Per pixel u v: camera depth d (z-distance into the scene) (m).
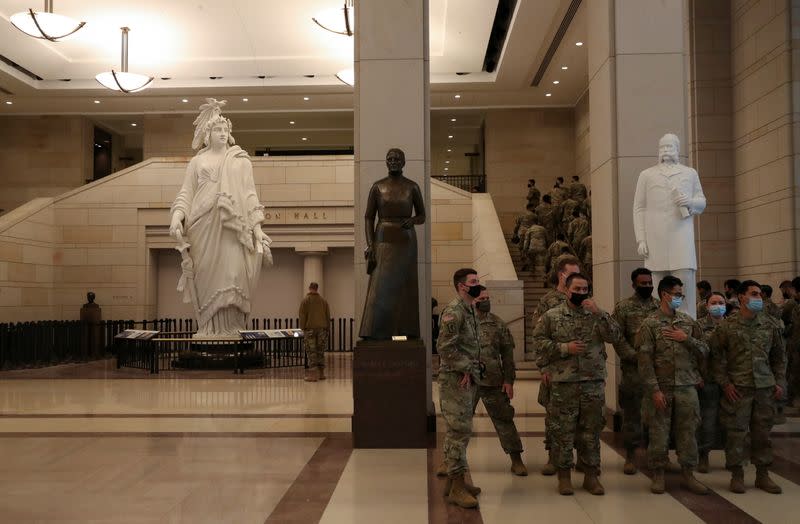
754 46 15.06
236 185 16.31
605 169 9.20
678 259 7.70
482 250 18.92
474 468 6.81
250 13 20.02
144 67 24.05
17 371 15.91
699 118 16.22
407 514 5.25
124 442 8.03
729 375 5.98
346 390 12.66
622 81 8.97
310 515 5.23
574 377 5.83
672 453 7.35
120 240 22.98
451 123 30.91
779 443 7.87
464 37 21.48
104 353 19.88
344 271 23.72
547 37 20.97
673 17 8.98
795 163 13.60
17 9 19.56
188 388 12.95
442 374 5.62
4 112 27.98
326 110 28.17
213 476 6.44
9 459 7.16
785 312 10.30
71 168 28.25
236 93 26.03
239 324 16.47
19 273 21.48
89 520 5.11
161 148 28.30
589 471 5.89
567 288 5.98
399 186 8.09
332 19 18.33
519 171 27.98
